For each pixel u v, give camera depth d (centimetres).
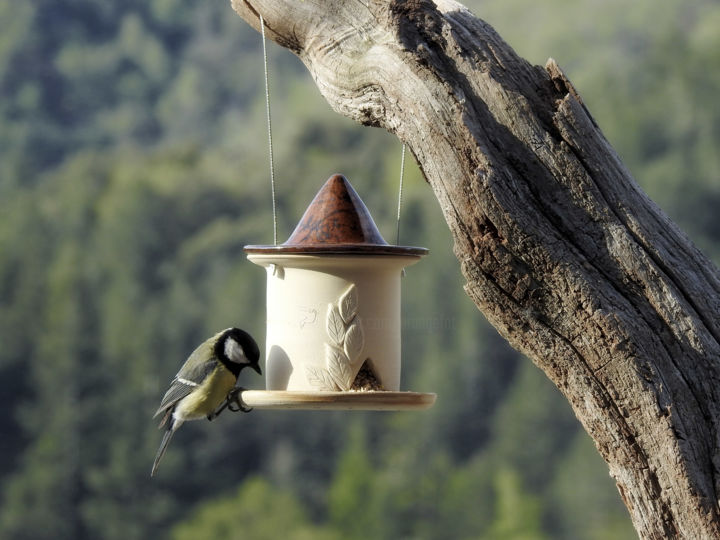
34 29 6006
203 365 689
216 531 3603
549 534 3331
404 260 551
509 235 467
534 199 471
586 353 466
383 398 509
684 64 4191
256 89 5947
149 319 3962
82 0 6406
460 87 486
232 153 5081
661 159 3941
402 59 497
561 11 4900
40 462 3756
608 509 3306
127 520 3706
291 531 3631
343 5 532
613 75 4300
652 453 459
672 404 455
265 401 517
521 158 475
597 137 476
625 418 462
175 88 6053
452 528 3556
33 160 5338
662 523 459
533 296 471
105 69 6056
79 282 4056
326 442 3897
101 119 5759
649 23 4628
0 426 3853
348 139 4366
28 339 3981
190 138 5597
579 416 474
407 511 3541
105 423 3816
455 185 481
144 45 6278
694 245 477
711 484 450
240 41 6388
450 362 3581
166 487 3788
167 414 720
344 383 546
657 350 460
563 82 481
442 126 484
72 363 3850
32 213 4419
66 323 3934
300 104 5069
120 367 3875
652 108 4053
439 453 3600
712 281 470
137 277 4138
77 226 4297
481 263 475
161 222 4281
